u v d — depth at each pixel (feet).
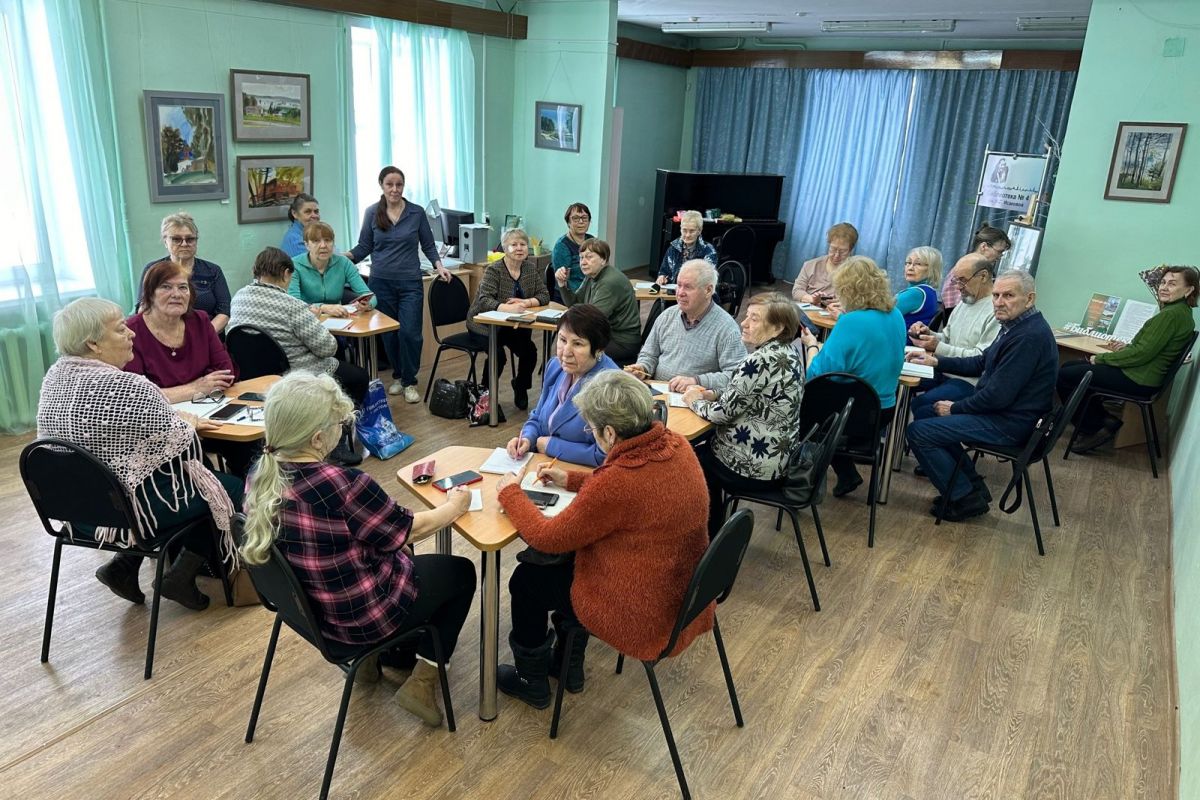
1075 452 15.58
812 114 30.89
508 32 21.99
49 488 7.59
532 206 23.84
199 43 15.40
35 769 6.94
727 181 30.58
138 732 7.42
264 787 6.88
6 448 13.20
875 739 7.77
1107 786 7.29
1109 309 16.98
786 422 9.63
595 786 7.06
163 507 8.04
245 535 6.01
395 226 16.53
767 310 9.43
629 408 6.32
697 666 8.75
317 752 7.29
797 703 8.22
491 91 22.38
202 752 7.23
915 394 14.26
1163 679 8.79
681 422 9.61
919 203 29.50
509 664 8.34
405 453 13.98
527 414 16.33
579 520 6.41
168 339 9.91
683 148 34.22
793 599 10.10
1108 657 9.15
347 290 15.92
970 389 13.29
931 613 9.91
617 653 8.91
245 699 7.90
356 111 19.11
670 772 7.25
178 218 12.69
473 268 20.39
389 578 6.61
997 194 22.39
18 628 8.79
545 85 22.57
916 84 28.71
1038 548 11.51
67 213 14.11
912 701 8.32
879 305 11.17
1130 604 10.26
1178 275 13.89
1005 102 27.48
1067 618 9.89
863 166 30.32
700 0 21.81
